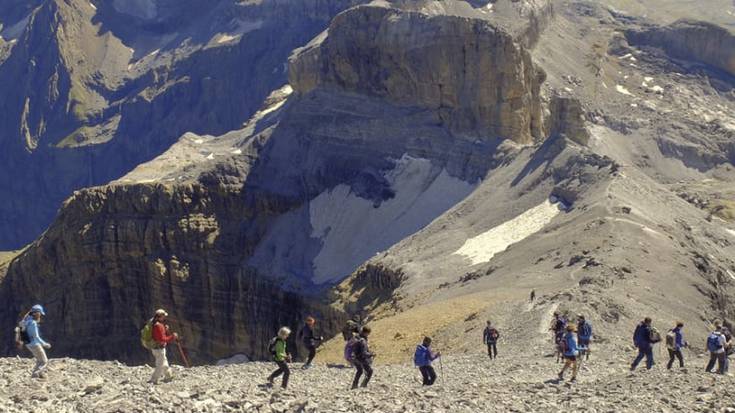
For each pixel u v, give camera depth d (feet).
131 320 476.54
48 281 495.00
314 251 446.60
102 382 93.30
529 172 384.88
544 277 248.32
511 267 284.20
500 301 225.76
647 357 137.80
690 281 239.50
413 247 369.50
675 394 99.76
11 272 513.04
